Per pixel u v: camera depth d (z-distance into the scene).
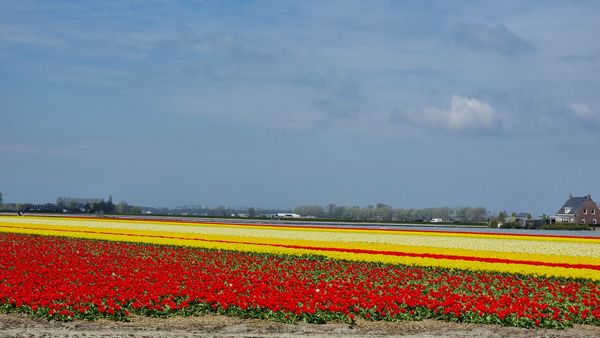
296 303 25.52
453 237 70.06
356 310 25.53
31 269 36.44
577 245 60.00
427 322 24.84
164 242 57.34
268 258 45.94
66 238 62.66
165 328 23.56
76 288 28.92
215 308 26.05
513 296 31.64
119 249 51.69
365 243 58.59
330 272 38.62
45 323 24.27
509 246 58.16
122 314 25.09
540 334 23.39
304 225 99.12
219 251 50.38
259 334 22.83
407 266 41.78
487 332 23.47
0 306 26.62
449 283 34.38
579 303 29.25
